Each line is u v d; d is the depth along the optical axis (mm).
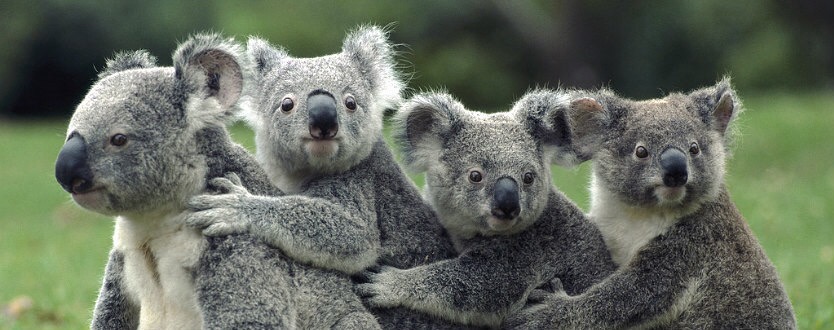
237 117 9914
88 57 53250
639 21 58625
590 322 11180
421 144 11930
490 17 60344
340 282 9867
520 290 11289
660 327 11617
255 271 9047
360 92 11344
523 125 11742
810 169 30500
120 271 9742
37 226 28016
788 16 56406
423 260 10977
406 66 17609
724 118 12672
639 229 12008
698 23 58250
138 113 8992
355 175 10977
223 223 9094
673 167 11562
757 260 12023
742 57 59031
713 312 11594
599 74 59562
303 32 59156
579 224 11953
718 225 11984
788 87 59312
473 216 11234
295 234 9531
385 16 59312
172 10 52438
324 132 10688
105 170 8812
